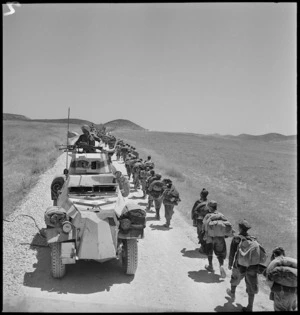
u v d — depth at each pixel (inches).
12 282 265.4
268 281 207.3
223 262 306.0
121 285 277.3
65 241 281.1
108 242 285.3
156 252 352.5
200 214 330.6
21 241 348.8
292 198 708.0
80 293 258.2
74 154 401.4
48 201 516.1
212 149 2158.0
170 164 1149.7
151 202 514.0
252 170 1237.1
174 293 265.9
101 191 347.6
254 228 446.0
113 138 1042.1
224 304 250.5
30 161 887.1
